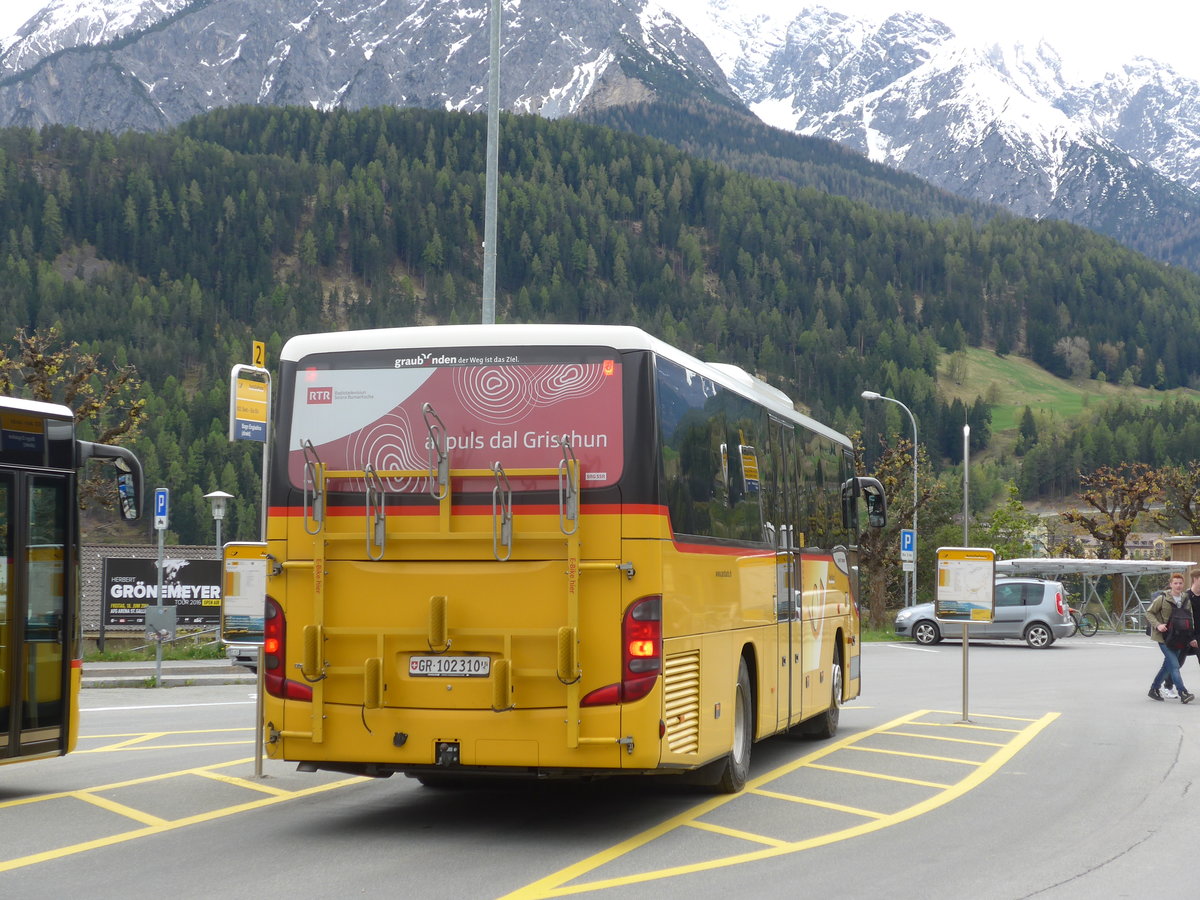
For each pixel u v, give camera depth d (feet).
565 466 30.48
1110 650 131.75
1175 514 251.39
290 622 31.81
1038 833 32.40
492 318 70.08
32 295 646.33
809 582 47.34
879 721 59.47
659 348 31.83
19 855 29.43
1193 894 25.84
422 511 31.09
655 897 25.21
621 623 30.17
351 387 32.01
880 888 26.14
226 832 32.24
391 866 28.09
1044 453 647.15
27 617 38.27
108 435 132.05
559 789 39.24
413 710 30.63
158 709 64.34
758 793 38.65
